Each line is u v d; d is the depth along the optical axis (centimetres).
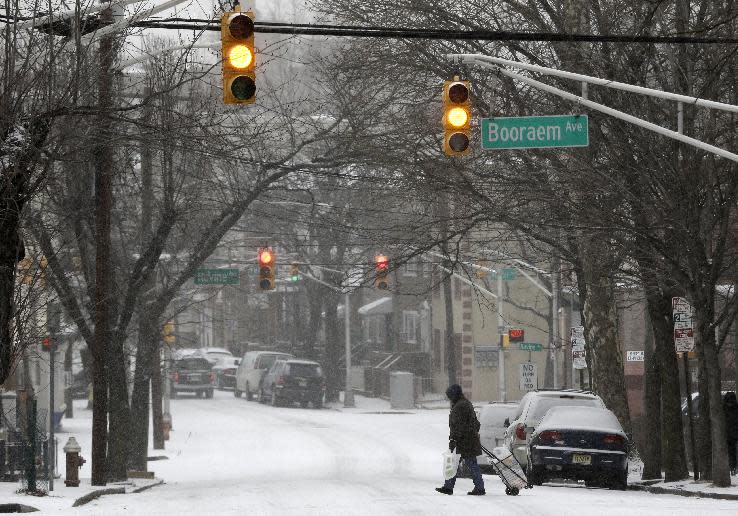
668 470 6519
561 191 6512
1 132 4359
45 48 4591
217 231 7481
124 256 8081
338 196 12156
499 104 7012
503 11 7125
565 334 13225
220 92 7881
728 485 5750
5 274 4428
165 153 6906
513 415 7825
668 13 6675
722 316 5844
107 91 5291
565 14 6494
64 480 6391
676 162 5819
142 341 7725
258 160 7531
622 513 4362
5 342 4500
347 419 13888
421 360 18538
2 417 6675
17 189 4397
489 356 16550
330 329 17450
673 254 6141
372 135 7012
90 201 6894
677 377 6569
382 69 7194
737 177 5747
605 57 6066
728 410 6831
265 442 10838
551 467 6034
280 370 16150
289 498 5075
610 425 6122
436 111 7350
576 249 7594
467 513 4366
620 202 6238
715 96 6078
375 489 5609
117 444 6938
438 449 10094
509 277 11481
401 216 10012
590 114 6084
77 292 7938
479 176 6825
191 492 5819
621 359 7788
